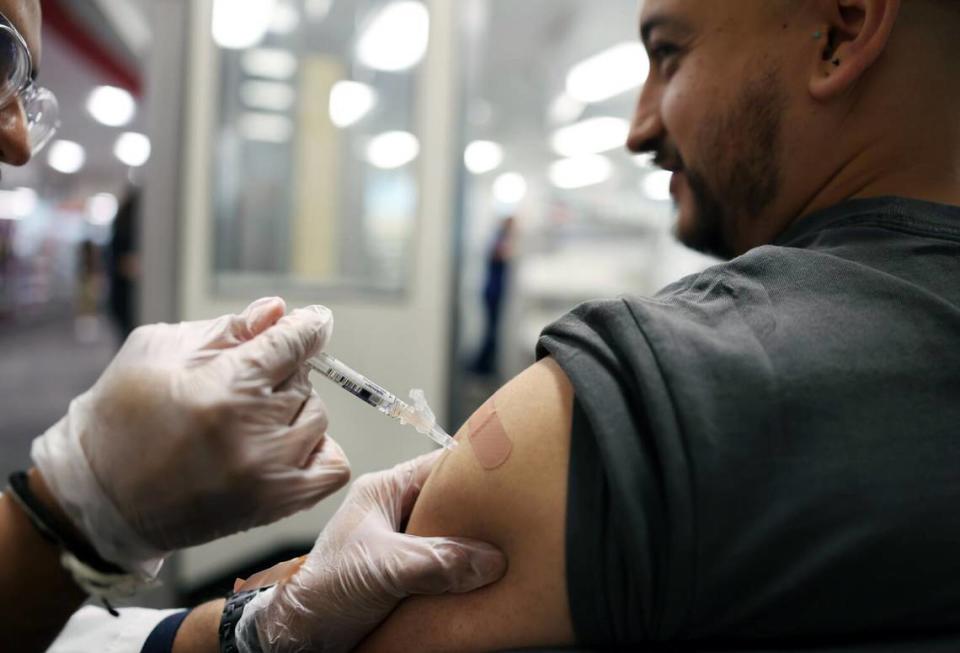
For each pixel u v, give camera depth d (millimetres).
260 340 541
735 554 416
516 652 456
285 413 541
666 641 443
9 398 5328
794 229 622
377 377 2570
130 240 4848
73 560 499
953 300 495
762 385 437
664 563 421
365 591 513
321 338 574
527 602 466
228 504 508
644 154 756
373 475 646
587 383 455
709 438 421
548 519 461
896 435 437
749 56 602
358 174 2553
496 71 7605
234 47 2246
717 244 707
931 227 541
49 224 12039
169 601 2068
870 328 468
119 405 495
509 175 11016
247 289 2309
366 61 2531
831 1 569
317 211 2488
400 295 2598
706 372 439
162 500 490
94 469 491
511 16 5902
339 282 2531
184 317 2152
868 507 424
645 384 436
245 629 570
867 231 555
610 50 6523
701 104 631
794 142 604
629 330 462
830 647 438
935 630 448
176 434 488
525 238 5918
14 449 3914
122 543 503
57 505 499
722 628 432
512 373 5699
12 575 501
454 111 2609
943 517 429
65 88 6773
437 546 495
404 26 2547
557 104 8570
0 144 656
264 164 2385
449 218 2633
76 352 7816
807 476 424
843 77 564
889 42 567
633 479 423
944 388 454
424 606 514
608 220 5891
